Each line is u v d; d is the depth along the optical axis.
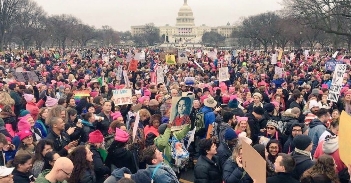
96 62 49.72
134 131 11.13
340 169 9.59
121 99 17.61
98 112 16.59
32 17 135.12
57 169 7.75
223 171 9.63
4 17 114.81
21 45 150.12
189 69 39.41
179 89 22.19
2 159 10.52
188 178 14.33
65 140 11.65
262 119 14.09
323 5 59.56
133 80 31.84
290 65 45.50
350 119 7.70
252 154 7.98
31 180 9.23
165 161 11.44
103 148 10.59
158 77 26.97
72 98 17.22
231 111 14.02
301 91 22.14
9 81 24.70
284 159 8.39
